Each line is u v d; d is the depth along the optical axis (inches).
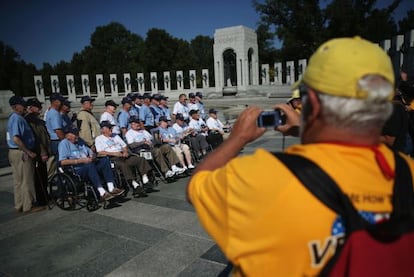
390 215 32.3
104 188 211.0
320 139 35.2
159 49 2103.8
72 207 200.5
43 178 213.5
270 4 1774.1
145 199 212.8
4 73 2086.6
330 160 32.5
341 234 31.1
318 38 1681.8
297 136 48.9
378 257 30.5
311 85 34.2
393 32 1707.7
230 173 34.8
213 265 127.6
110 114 273.4
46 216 191.6
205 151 305.4
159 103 352.5
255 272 32.5
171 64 2142.0
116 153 219.1
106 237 158.6
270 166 32.8
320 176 31.2
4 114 971.9
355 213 30.3
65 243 154.4
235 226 33.1
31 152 195.3
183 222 171.9
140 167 223.3
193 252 139.0
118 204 205.3
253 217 31.8
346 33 1643.7
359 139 33.6
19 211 202.1
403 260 31.4
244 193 32.7
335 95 31.9
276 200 30.9
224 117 740.7
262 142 370.3
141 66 2105.1
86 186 198.2
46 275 127.1
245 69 1328.7
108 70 2255.2
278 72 1381.6
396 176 34.2
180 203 202.1
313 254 31.0
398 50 673.6
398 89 169.2
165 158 254.2
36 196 206.5
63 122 234.1
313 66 34.5
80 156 204.8
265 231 31.3
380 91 30.7
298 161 32.4
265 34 2064.5
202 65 2358.5
